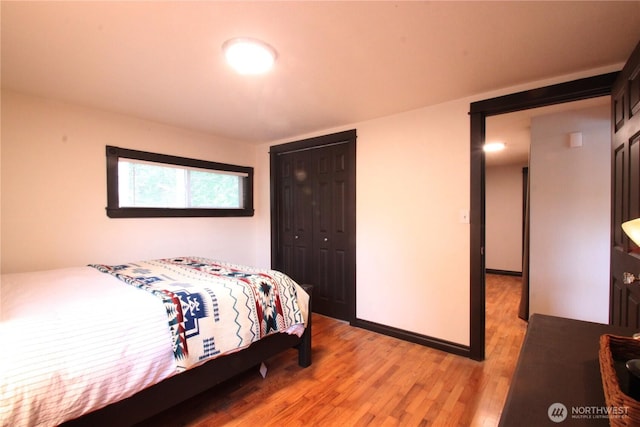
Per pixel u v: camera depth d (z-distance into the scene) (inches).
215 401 75.6
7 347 45.4
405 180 111.8
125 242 116.3
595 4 53.7
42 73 80.5
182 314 63.3
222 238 149.9
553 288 118.0
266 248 162.7
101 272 90.4
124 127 115.6
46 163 98.6
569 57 72.3
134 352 55.5
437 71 79.7
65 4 53.2
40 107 97.3
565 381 32.3
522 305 133.7
